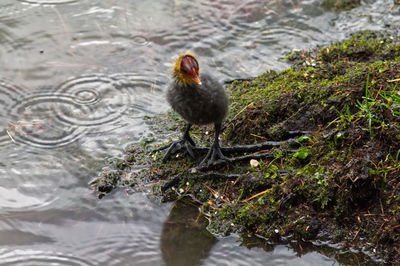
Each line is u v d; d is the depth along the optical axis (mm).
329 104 10375
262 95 11461
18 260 8555
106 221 9438
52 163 10789
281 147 10078
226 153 10430
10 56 13719
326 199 8789
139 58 13844
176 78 9430
